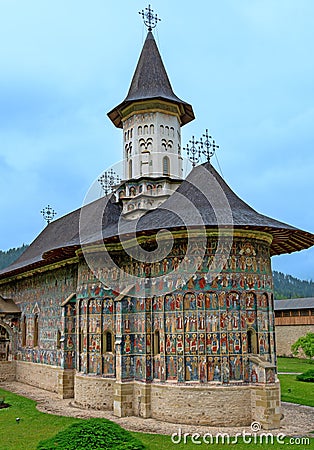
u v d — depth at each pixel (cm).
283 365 5506
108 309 2661
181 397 2259
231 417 2212
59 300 3322
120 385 2423
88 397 2627
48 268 3484
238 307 2330
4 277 4319
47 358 3441
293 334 7006
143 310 2453
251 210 2570
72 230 3862
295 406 2700
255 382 2241
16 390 3400
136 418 2358
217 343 2283
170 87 3531
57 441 1712
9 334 4025
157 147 3347
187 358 2295
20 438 2017
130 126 3462
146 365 2389
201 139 2808
